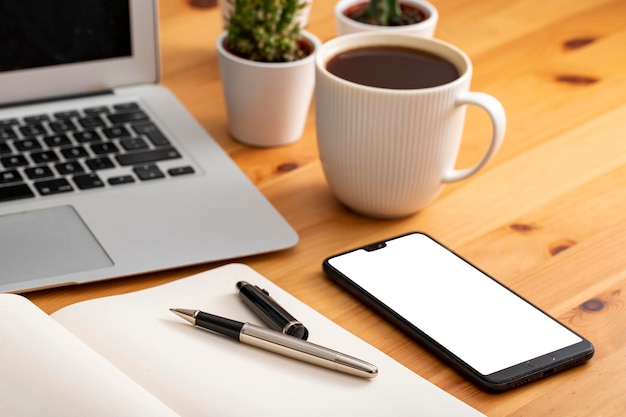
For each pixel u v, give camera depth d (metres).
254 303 0.74
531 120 1.11
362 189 0.88
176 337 0.71
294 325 0.72
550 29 1.33
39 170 0.89
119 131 0.97
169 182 0.90
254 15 0.98
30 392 0.59
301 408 0.65
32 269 0.77
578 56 1.26
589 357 0.73
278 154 1.01
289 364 0.69
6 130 0.95
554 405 0.69
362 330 0.76
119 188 0.88
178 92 1.12
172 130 0.99
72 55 1.02
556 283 0.83
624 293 0.82
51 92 1.02
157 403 0.60
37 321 0.66
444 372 0.72
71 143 0.94
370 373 0.68
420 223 0.91
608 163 1.03
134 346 0.69
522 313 0.77
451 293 0.78
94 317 0.72
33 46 1.00
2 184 0.86
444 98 0.84
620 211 0.95
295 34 1.01
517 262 0.86
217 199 0.89
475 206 0.94
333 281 0.82
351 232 0.89
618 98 1.17
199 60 1.20
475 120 1.10
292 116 1.00
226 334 0.71
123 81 1.06
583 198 0.97
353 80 0.87
